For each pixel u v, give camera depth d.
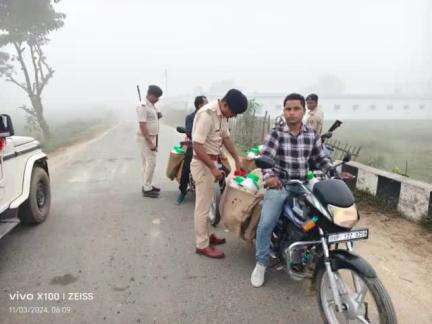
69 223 5.25
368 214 5.34
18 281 3.67
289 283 3.66
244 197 3.87
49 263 4.04
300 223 3.06
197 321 3.06
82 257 4.19
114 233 4.89
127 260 4.12
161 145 13.95
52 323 3.05
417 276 3.74
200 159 3.88
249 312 3.19
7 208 4.23
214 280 3.71
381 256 4.14
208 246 4.27
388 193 5.46
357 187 6.11
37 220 5.11
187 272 3.87
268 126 11.89
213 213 5.10
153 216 5.55
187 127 5.81
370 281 2.53
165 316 3.13
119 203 6.21
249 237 3.91
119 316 3.13
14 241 4.61
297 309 3.23
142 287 3.57
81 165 10.04
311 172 3.50
